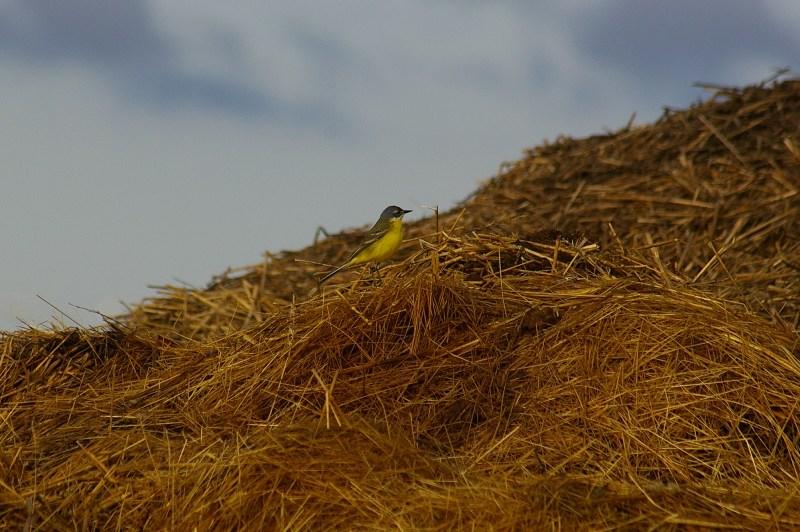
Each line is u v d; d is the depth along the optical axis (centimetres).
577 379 946
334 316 1026
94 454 895
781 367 959
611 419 900
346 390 941
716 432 891
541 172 2225
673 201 1806
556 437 888
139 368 1163
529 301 1059
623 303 1031
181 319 1777
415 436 887
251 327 1133
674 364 955
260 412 950
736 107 2141
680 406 909
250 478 793
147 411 1001
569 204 1931
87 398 1075
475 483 792
